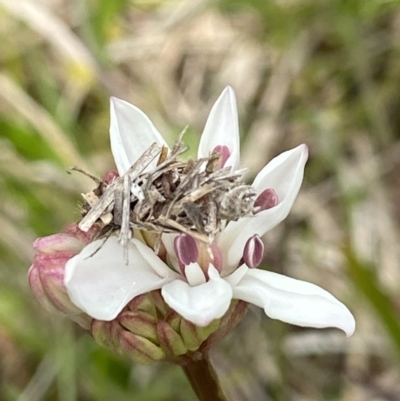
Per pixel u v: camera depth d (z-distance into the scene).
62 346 0.18
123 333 0.10
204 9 0.23
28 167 0.19
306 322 0.10
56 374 0.18
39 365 0.19
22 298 0.19
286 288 0.10
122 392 0.18
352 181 0.21
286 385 0.18
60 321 0.18
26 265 0.19
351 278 0.17
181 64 0.24
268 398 0.18
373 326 0.19
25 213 0.20
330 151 0.20
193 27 0.24
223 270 0.11
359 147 0.22
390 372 0.19
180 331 0.11
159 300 0.11
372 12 0.22
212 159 0.10
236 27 0.23
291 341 0.19
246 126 0.22
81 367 0.18
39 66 0.22
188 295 0.10
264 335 0.18
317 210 0.21
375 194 0.21
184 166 0.10
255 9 0.22
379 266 0.20
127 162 0.11
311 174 0.21
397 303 0.19
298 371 0.19
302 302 0.10
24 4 0.21
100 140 0.22
